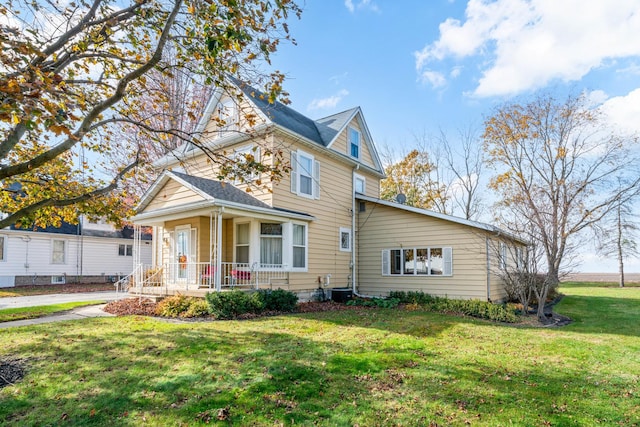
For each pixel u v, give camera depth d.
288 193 12.92
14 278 20.34
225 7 5.50
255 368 5.11
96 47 6.52
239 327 7.82
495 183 24.14
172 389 4.45
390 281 15.04
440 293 13.65
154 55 5.48
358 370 5.18
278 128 12.26
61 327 7.72
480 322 9.65
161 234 14.16
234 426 3.63
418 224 14.52
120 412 3.92
